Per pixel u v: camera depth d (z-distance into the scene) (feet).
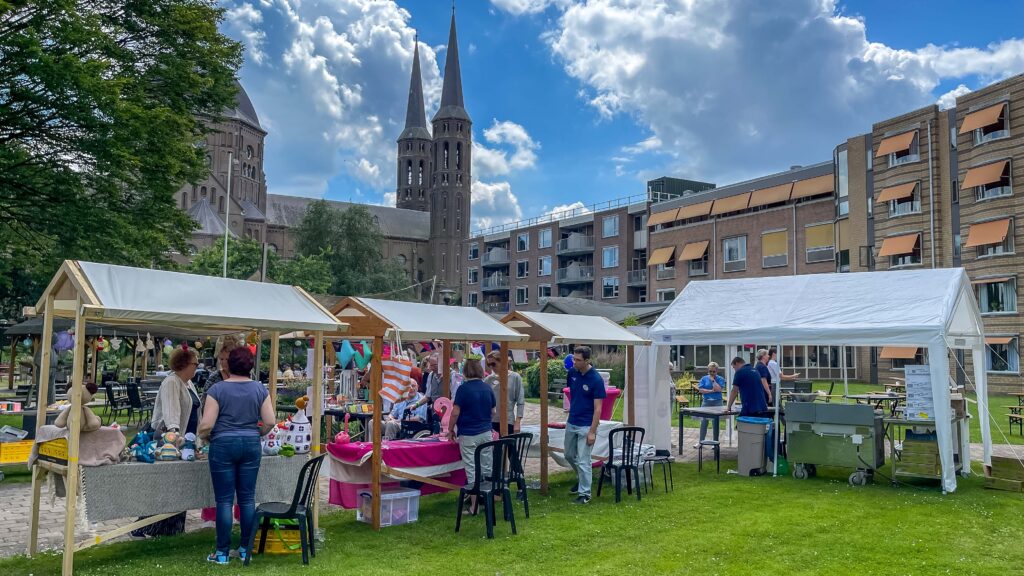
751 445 36.47
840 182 130.52
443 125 352.49
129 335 59.62
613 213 202.59
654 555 21.79
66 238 52.65
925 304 34.27
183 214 62.18
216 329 28.07
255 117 296.71
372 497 24.95
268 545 21.53
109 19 55.72
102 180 54.19
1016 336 96.37
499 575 19.67
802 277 40.96
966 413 37.14
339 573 19.56
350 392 51.31
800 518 26.55
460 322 28.96
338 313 26.63
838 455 33.99
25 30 45.52
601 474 30.71
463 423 26.96
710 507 28.58
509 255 246.27
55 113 48.88
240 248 157.99
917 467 33.35
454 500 29.96
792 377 53.62
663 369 41.24
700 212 164.76
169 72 58.13
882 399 50.72
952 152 108.06
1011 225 98.07
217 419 20.27
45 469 20.77
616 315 116.16
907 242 112.57
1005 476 33.35
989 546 22.94
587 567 20.54
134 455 20.36
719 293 42.50
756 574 20.01
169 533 23.47
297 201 327.26
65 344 50.78
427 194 383.45
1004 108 99.50
